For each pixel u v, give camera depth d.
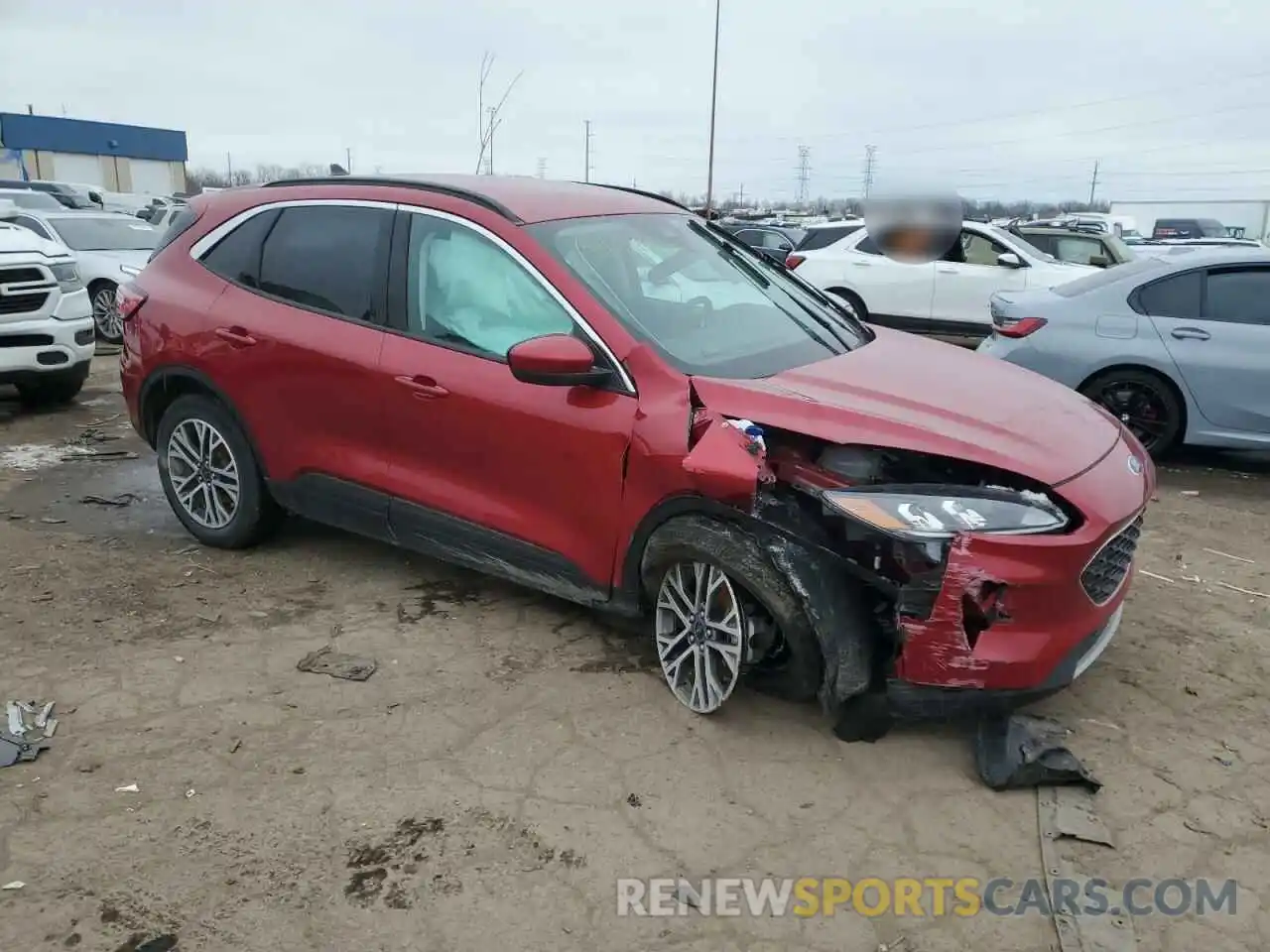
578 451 3.51
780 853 2.81
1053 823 2.93
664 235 4.25
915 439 3.09
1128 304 6.68
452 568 4.71
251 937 2.49
